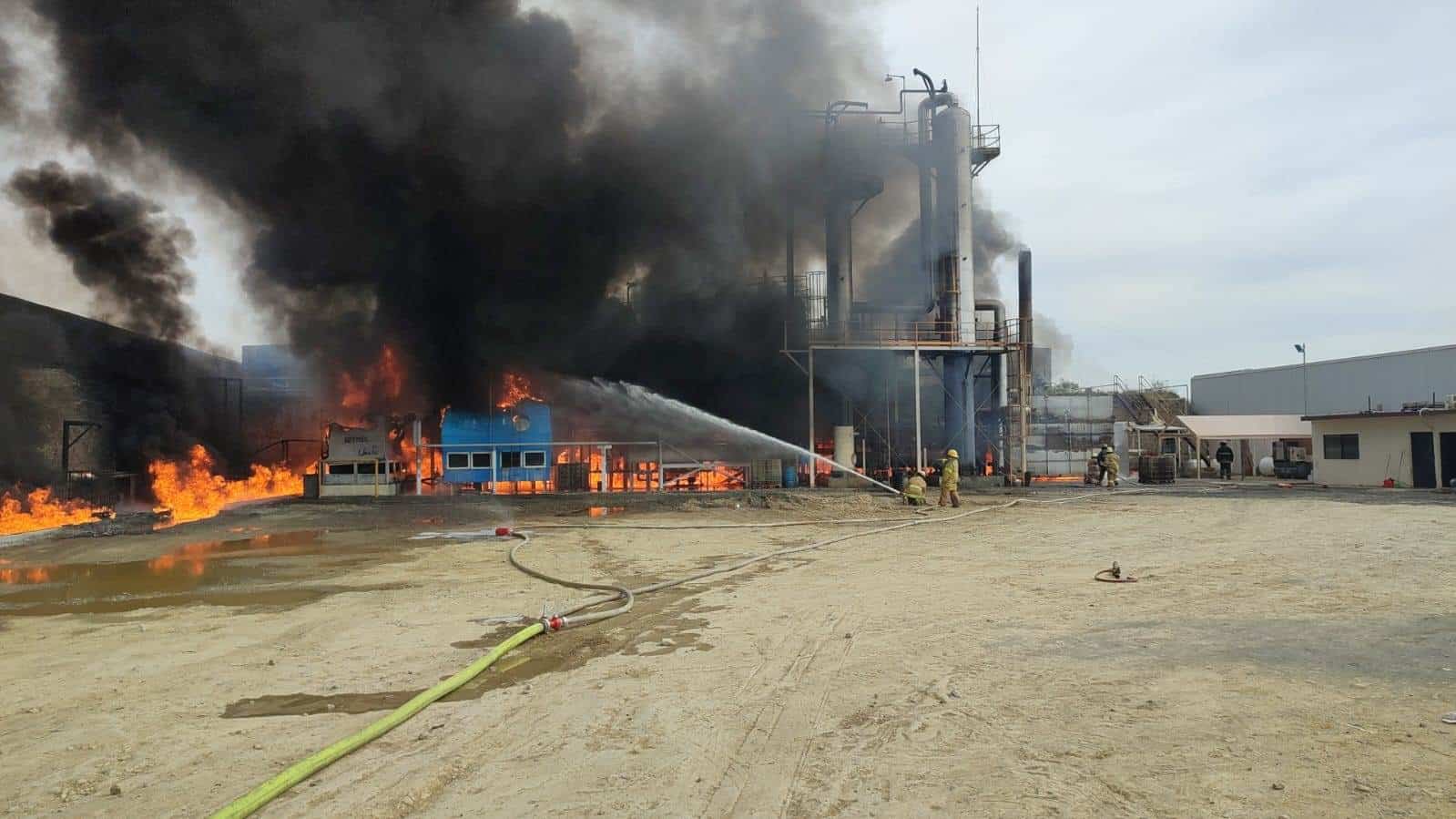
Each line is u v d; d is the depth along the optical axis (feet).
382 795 13.73
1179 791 13.05
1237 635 24.04
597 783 14.15
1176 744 15.14
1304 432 147.64
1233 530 55.47
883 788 13.60
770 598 32.63
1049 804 12.72
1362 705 17.17
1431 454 102.83
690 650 23.89
